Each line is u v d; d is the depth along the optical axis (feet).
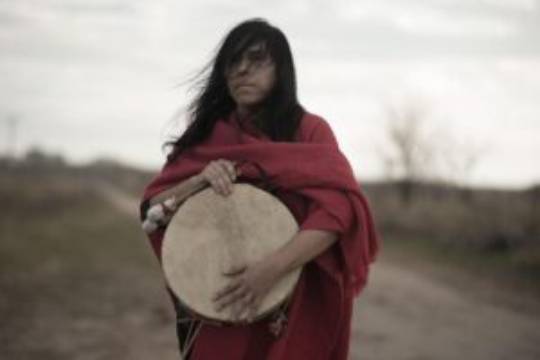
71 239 90.94
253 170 10.99
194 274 10.95
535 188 95.40
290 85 11.33
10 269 59.82
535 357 34.58
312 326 11.10
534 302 53.11
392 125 171.94
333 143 11.14
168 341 34.96
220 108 11.67
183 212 11.15
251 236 10.89
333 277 10.84
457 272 70.33
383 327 41.47
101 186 349.20
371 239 11.03
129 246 87.66
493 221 95.04
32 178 243.81
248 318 10.59
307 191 10.71
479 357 34.22
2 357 30.48
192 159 11.53
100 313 42.04
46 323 38.27
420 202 134.82
